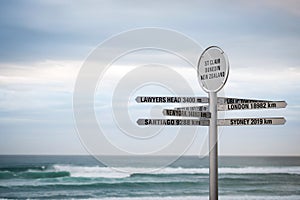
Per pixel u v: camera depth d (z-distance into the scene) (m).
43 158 46.81
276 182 30.25
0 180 27.36
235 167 38.28
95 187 26.84
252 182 30.48
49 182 27.25
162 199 25.05
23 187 26.80
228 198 25.33
